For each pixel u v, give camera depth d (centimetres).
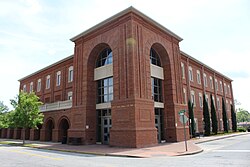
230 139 2569
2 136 4072
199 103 3475
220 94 4325
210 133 3203
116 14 2072
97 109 2319
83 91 2325
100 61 2420
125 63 1945
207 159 1114
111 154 1387
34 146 2112
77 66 2483
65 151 1692
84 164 1008
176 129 2214
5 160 1183
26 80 4216
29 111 2578
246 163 970
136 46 1966
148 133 1839
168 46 2442
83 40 2483
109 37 2161
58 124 2662
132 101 1808
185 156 1270
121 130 1830
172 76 2388
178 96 2397
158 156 1278
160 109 2347
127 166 938
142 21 2105
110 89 2236
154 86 2298
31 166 970
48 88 3531
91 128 2239
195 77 3512
